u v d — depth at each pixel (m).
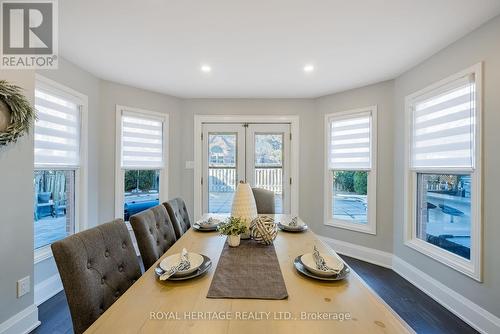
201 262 1.18
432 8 1.63
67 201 2.54
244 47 2.17
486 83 1.78
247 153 3.70
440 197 2.31
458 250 2.09
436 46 2.13
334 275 1.06
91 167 2.77
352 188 3.32
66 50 2.21
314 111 3.64
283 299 0.91
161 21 1.78
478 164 1.82
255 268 1.18
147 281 1.04
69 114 2.50
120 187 3.09
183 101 3.68
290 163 3.69
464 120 1.98
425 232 2.52
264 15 1.71
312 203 3.66
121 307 0.85
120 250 1.20
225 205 3.71
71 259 0.92
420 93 2.44
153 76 2.84
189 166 3.68
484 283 1.78
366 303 0.89
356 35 1.97
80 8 1.63
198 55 2.32
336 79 2.91
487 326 1.75
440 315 1.99
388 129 2.93
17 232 1.63
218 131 3.69
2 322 1.55
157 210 1.71
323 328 0.75
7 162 1.56
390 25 1.83
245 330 0.74
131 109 3.16
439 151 2.25
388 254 2.93
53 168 2.31
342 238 3.34
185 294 0.94
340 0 1.56
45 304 2.06
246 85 3.13
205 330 0.74
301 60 2.41
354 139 3.24
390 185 2.92
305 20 1.77
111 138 3.01
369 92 3.07
